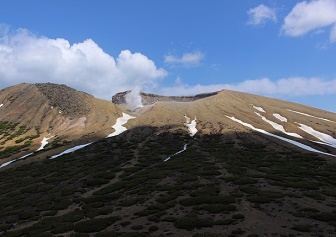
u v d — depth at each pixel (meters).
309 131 138.38
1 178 92.50
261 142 110.62
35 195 73.38
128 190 65.31
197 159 86.75
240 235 36.09
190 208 48.59
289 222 39.19
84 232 44.06
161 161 91.19
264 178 64.69
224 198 50.53
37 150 124.06
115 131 142.50
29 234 46.38
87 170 88.56
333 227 37.06
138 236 38.84
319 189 55.84
